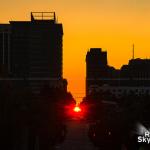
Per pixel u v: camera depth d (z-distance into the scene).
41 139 121.00
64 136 177.88
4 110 76.75
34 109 114.81
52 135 137.62
